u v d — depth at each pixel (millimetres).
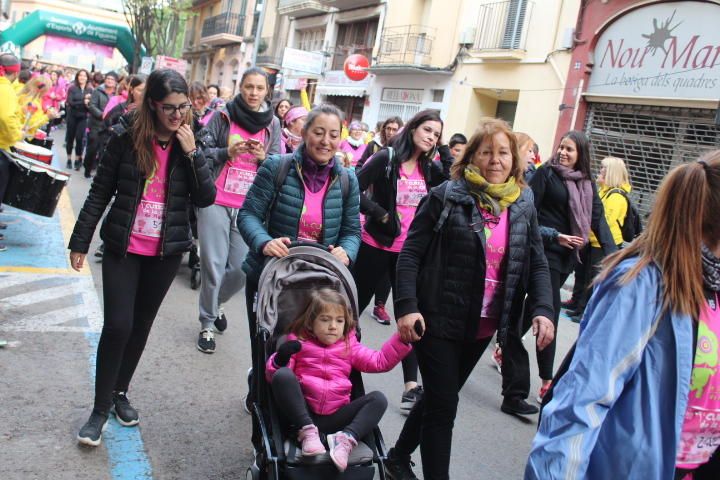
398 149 5074
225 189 5324
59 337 5188
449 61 20922
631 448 1977
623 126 14961
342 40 28453
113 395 4008
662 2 13977
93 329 5449
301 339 3256
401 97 23062
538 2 17359
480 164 3352
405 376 4852
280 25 34344
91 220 3670
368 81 25000
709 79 13055
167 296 6820
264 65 34125
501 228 3318
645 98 14250
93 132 13391
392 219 5039
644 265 2057
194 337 5707
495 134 3312
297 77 31141
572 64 16031
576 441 1938
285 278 3451
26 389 4254
